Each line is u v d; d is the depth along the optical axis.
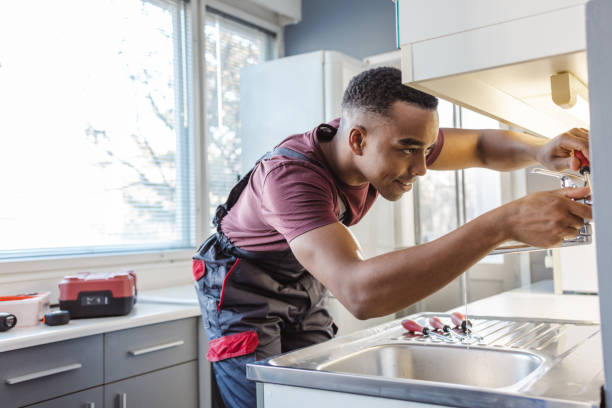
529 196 0.80
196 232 2.96
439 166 1.42
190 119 2.98
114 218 2.58
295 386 0.91
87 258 2.39
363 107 1.03
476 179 2.80
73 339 1.69
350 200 1.24
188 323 2.09
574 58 0.74
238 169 3.27
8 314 1.65
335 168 1.17
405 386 0.79
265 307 1.35
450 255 0.80
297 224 0.96
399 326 1.35
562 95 0.85
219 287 1.37
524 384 0.78
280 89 2.72
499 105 1.05
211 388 2.09
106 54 2.56
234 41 3.32
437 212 2.77
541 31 0.72
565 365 0.90
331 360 1.02
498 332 1.23
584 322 1.30
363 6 3.32
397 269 0.81
